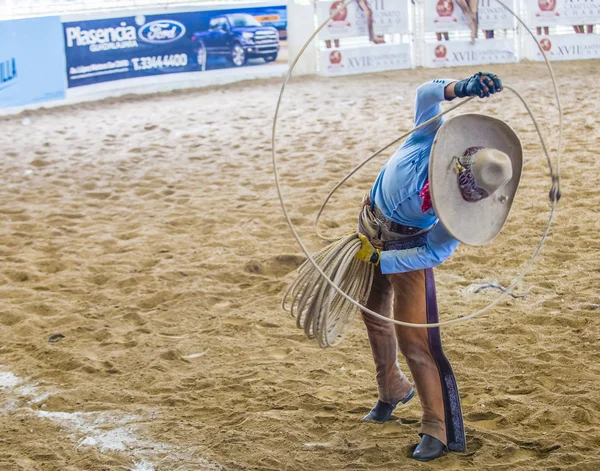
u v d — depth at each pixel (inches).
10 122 1263.5
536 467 307.3
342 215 690.2
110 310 505.4
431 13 1688.0
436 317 317.4
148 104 1401.3
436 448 317.7
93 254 621.9
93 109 1370.6
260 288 537.0
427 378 318.0
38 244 650.2
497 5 1713.8
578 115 1090.7
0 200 795.4
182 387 399.9
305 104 1315.2
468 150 292.0
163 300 523.2
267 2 1619.1
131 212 738.2
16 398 394.9
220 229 671.1
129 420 366.0
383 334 342.3
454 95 294.5
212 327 475.8
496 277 534.3
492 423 352.2
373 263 317.4
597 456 313.0
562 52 1748.3
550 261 558.9
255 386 395.2
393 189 308.0
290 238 639.1
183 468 320.5
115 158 970.7
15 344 460.8
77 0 1473.9
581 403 358.3
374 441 335.6
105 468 320.8
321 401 375.2
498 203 307.7
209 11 1562.5
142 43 1501.0
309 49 1674.5
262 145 1007.0
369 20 1670.8
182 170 895.1
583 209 671.1
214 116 1240.8
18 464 327.6
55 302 522.0
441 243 305.7
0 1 1398.9
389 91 1413.6
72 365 429.4
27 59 1349.7
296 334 461.4
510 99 1254.3
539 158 855.7
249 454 329.1
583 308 471.2
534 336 437.1
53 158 982.4
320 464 319.6
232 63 1609.3
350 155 926.4
